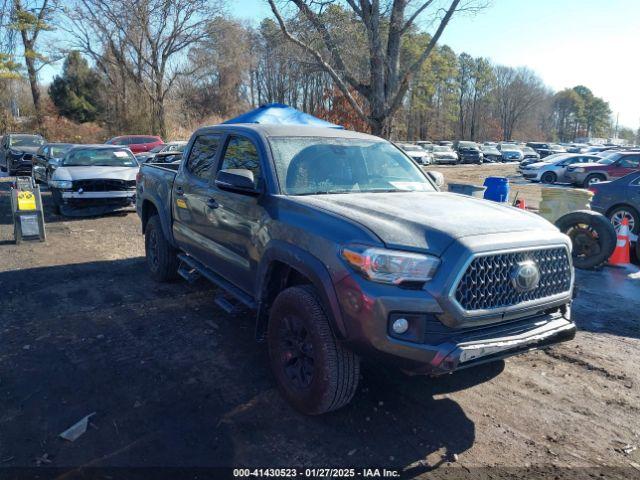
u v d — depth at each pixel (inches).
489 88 3969.0
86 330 193.2
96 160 483.2
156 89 1584.6
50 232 383.6
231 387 150.9
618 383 159.5
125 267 284.7
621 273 298.4
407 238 119.3
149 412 137.2
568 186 909.2
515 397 149.8
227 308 173.9
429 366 115.3
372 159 179.9
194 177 205.8
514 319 126.0
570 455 123.3
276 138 169.5
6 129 1628.9
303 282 143.9
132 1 1355.8
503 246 120.7
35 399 143.3
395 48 585.6
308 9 562.6
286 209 144.2
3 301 224.4
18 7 1365.7
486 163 1867.6
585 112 5226.4
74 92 1979.6
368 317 114.1
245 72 2228.1
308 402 130.9
